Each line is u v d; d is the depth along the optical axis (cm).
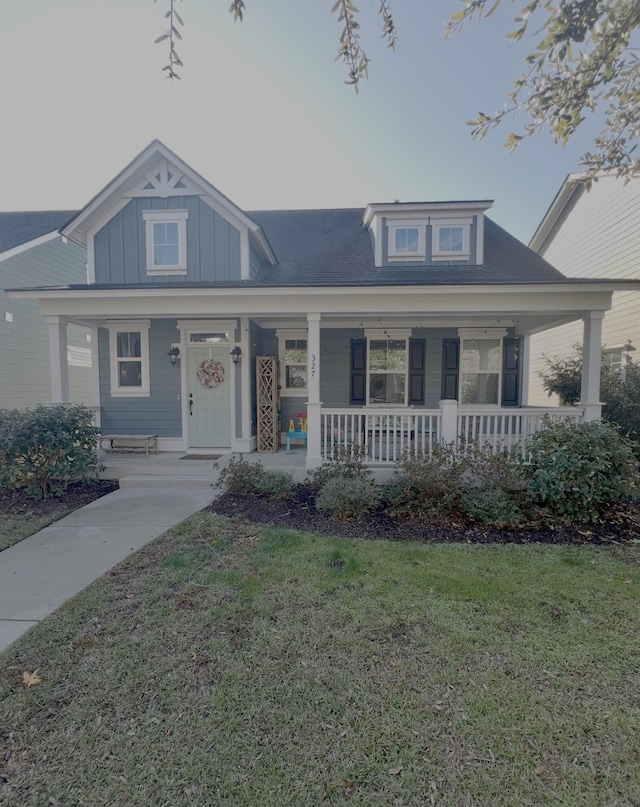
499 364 965
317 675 231
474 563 379
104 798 164
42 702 213
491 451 574
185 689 221
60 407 663
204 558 390
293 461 762
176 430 906
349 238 1041
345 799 164
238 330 868
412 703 212
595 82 352
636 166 420
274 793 167
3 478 597
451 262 903
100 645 259
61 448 619
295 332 969
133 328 901
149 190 845
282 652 251
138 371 911
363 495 513
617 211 1028
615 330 1045
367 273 867
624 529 476
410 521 498
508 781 171
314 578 346
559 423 557
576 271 1212
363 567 368
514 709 207
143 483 688
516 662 242
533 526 481
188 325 875
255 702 212
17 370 1139
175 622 284
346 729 196
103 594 324
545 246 1400
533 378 1468
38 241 1191
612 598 316
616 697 215
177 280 845
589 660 244
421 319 941
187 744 188
